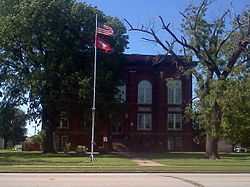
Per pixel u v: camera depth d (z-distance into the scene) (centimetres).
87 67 4841
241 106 3584
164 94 6197
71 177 1791
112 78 5053
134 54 6294
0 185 1424
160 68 6191
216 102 3588
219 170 2331
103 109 4909
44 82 4503
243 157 4328
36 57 4638
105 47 3553
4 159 3419
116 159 3603
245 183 1584
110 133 6000
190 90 6169
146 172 2238
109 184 1480
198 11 3838
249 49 3747
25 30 4509
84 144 6031
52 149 4962
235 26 3788
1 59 4741
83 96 4616
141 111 6250
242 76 3531
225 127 5369
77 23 4881
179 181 1638
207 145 3972
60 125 6047
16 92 4622
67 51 4759
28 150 6378
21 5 4556
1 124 4728
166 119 6178
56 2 4625
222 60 3759
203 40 3803
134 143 6134
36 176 1847
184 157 4172
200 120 3797
